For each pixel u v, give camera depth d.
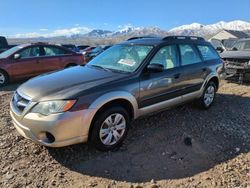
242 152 4.46
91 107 3.94
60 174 3.74
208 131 5.21
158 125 5.37
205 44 6.43
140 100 4.65
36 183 3.55
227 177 3.74
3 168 3.84
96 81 4.28
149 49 5.07
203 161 4.15
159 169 3.91
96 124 4.06
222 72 6.71
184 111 6.23
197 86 5.90
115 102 4.32
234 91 8.59
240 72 9.53
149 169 3.90
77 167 3.91
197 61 5.96
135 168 3.92
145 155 4.27
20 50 9.81
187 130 5.20
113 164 4.00
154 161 4.11
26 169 3.83
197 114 6.09
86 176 3.71
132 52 5.18
